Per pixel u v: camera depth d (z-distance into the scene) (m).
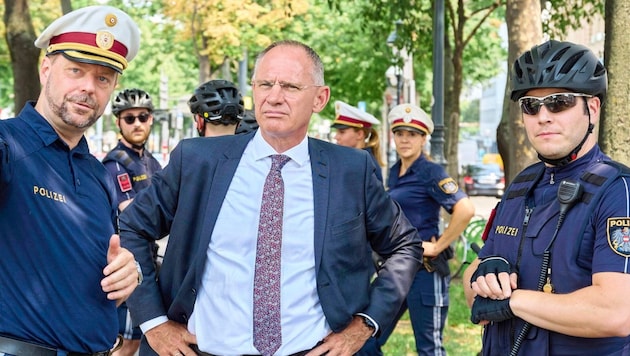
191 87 38.06
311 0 22.17
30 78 10.84
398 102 16.59
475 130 99.06
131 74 34.62
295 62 3.19
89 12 3.06
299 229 3.18
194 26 21.97
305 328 3.16
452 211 5.82
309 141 3.32
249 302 3.14
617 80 4.86
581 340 2.75
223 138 3.35
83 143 3.16
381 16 14.98
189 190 3.27
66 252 2.94
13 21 10.73
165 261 3.34
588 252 2.74
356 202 3.28
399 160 6.25
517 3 7.27
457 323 8.77
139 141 6.00
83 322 2.96
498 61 23.11
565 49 2.92
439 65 11.70
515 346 2.86
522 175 3.09
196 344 3.25
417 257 3.50
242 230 3.18
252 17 20.80
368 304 3.32
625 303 2.61
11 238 2.84
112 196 3.29
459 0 15.38
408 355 7.29
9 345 2.81
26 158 2.91
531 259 2.86
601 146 4.94
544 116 2.89
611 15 4.90
